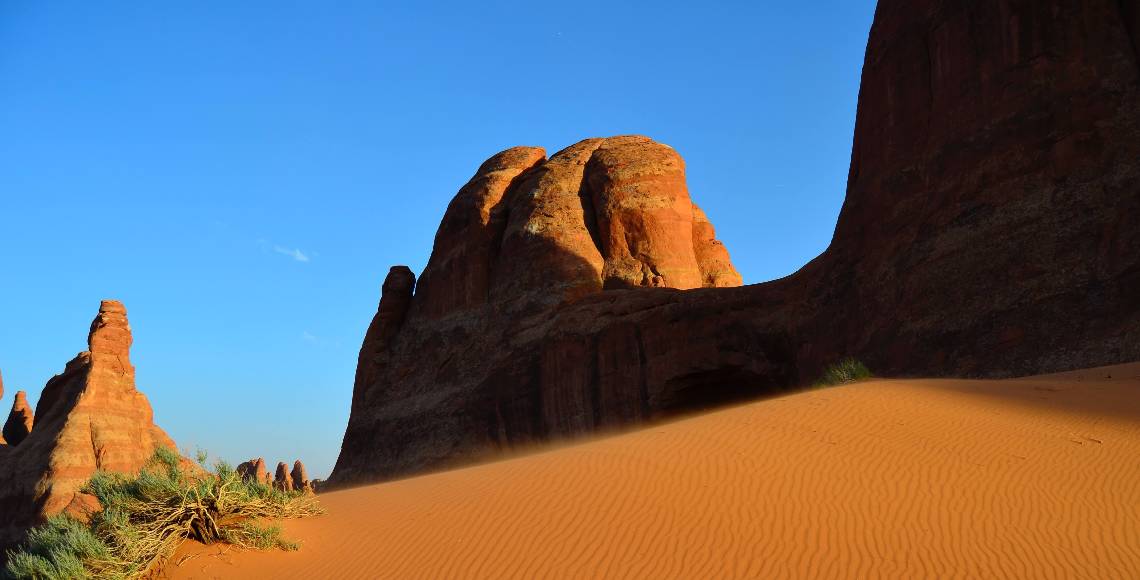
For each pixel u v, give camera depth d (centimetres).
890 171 4209
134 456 6875
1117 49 3459
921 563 1091
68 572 1331
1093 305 3097
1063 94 3506
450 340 6203
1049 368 3091
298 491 1667
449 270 6525
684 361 4700
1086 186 3316
